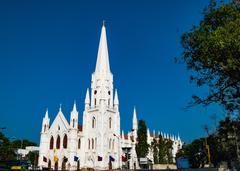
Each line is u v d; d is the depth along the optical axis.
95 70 124.75
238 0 32.22
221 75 33.56
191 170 59.62
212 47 30.44
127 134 138.00
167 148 143.75
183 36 34.31
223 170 61.69
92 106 119.88
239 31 28.81
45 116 123.62
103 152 110.88
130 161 115.88
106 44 127.94
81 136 117.19
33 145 187.12
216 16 32.72
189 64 35.03
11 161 63.00
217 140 84.00
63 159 112.75
